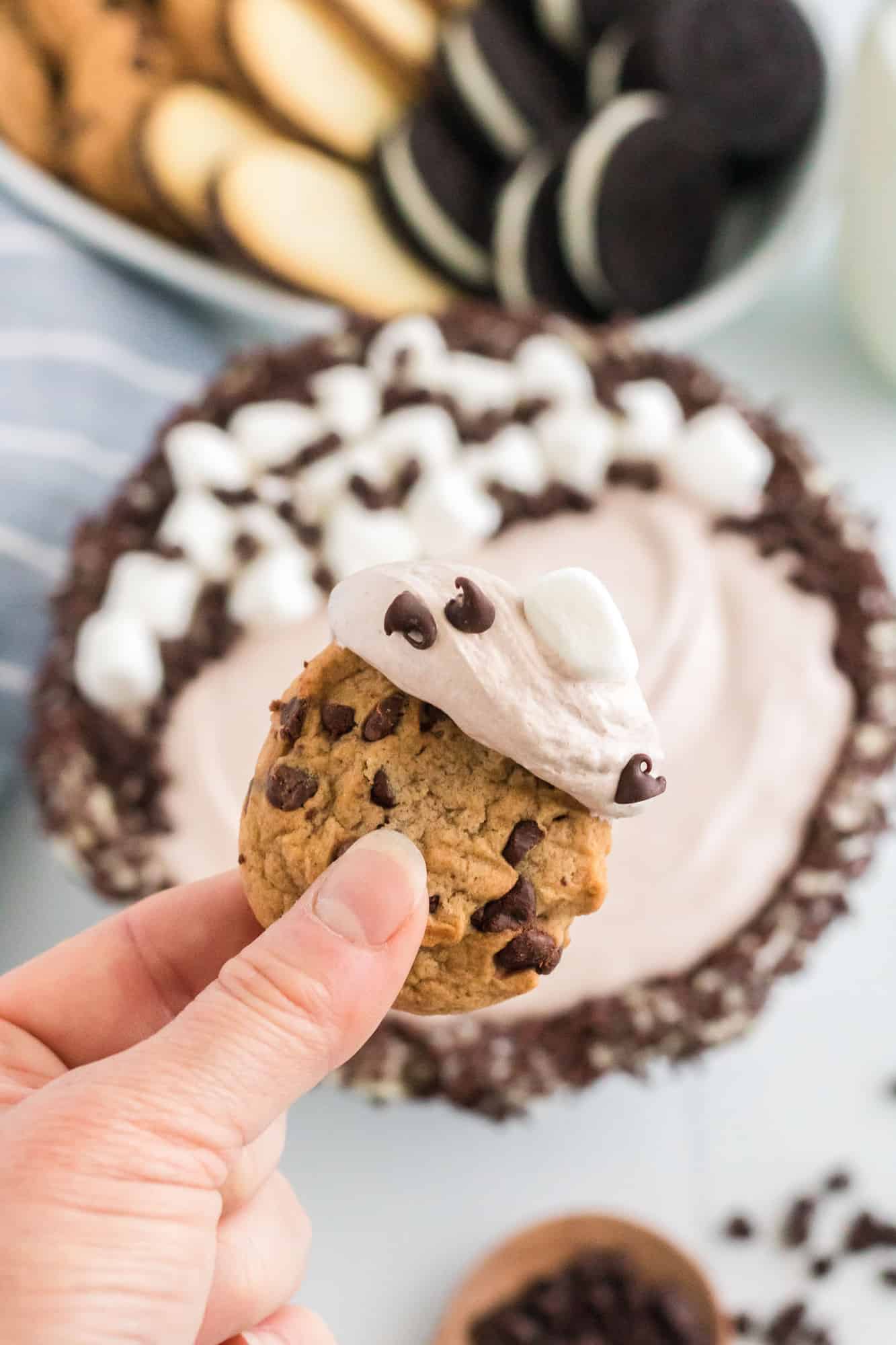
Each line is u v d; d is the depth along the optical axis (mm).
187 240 468
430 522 387
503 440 400
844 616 395
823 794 381
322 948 269
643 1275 397
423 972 276
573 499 399
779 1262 407
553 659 265
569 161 450
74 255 451
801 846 379
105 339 446
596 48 470
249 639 389
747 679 386
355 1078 373
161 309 462
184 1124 270
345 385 403
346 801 274
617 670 265
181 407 415
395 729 275
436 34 468
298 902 273
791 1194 410
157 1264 267
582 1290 395
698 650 386
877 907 428
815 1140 414
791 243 459
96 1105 269
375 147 469
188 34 460
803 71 459
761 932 374
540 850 273
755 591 394
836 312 482
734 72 456
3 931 424
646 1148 413
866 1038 420
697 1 456
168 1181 269
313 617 389
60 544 430
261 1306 322
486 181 467
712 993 370
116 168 458
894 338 456
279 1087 275
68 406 436
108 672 381
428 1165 412
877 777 385
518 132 462
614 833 379
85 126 456
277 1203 330
